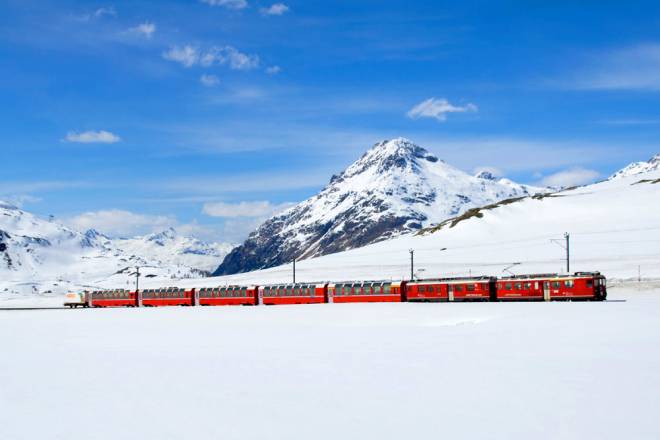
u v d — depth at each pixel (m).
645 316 55.22
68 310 128.25
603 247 168.25
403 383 27.55
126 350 43.06
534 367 30.16
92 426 22.19
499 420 21.16
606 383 26.17
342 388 27.02
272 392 26.69
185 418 22.86
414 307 83.25
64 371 34.28
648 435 19.11
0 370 35.38
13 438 21.02
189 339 49.16
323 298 107.19
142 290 134.38
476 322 54.84
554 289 85.88
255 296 115.12
